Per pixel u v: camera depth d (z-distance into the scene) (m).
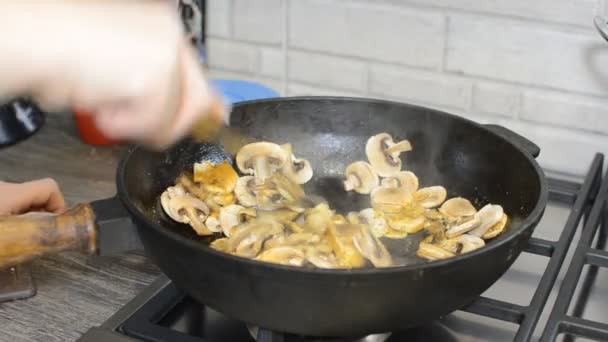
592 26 0.90
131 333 0.69
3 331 0.72
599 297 0.76
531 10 0.92
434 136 0.83
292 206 0.81
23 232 0.66
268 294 0.61
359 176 0.85
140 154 0.76
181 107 0.46
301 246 0.71
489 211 0.76
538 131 0.96
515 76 0.95
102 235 0.67
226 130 0.83
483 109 0.97
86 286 0.77
